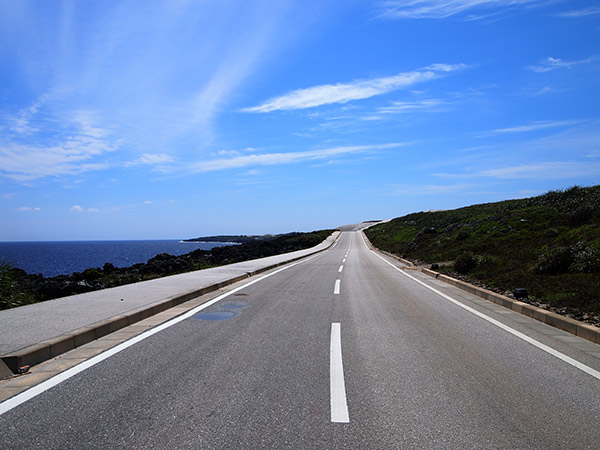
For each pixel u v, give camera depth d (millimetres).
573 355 5863
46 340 5699
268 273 18578
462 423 3688
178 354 5684
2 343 5535
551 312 8453
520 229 26719
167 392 4324
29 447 3207
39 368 5113
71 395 4238
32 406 3969
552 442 3365
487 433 3506
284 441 3326
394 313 8867
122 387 4465
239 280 15508
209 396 4227
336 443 3305
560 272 12797
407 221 78688
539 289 10961
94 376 4805
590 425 3684
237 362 5336
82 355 5660
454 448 3256
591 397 4328
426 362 5441
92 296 10000
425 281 15523
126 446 3230
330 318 8258
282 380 4703
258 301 10391
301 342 6375
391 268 22078
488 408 4020
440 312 9062
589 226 19422
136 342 6324
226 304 9906
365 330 7230
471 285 12703
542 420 3770
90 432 3453
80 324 6730
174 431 3480
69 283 19297
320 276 17172
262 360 5438
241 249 55750
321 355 5688
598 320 7797
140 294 10320
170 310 9086
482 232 29734
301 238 71375
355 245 62125
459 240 30547
